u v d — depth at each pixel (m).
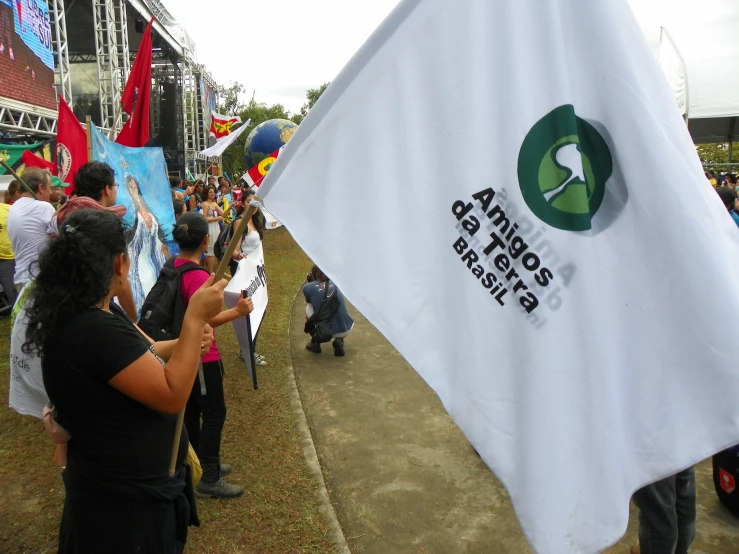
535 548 1.37
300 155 1.56
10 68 10.34
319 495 3.34
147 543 1.67
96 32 14.98
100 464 1.60
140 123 5.77
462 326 1.48
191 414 3.32
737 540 2.95
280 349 6.09
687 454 1.37
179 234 3.05
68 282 1.56
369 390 5.04
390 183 1.53
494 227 1.45
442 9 1.49
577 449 1.37
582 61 1.40
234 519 3.10
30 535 2.93
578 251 1.37
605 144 1.39
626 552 2.82
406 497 3.38
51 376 1.55
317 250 1.54
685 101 10.59
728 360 1.33
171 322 2.94
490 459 1.45
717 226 1.39
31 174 4.58
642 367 1.39
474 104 1.46
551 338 1.38
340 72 1.54
